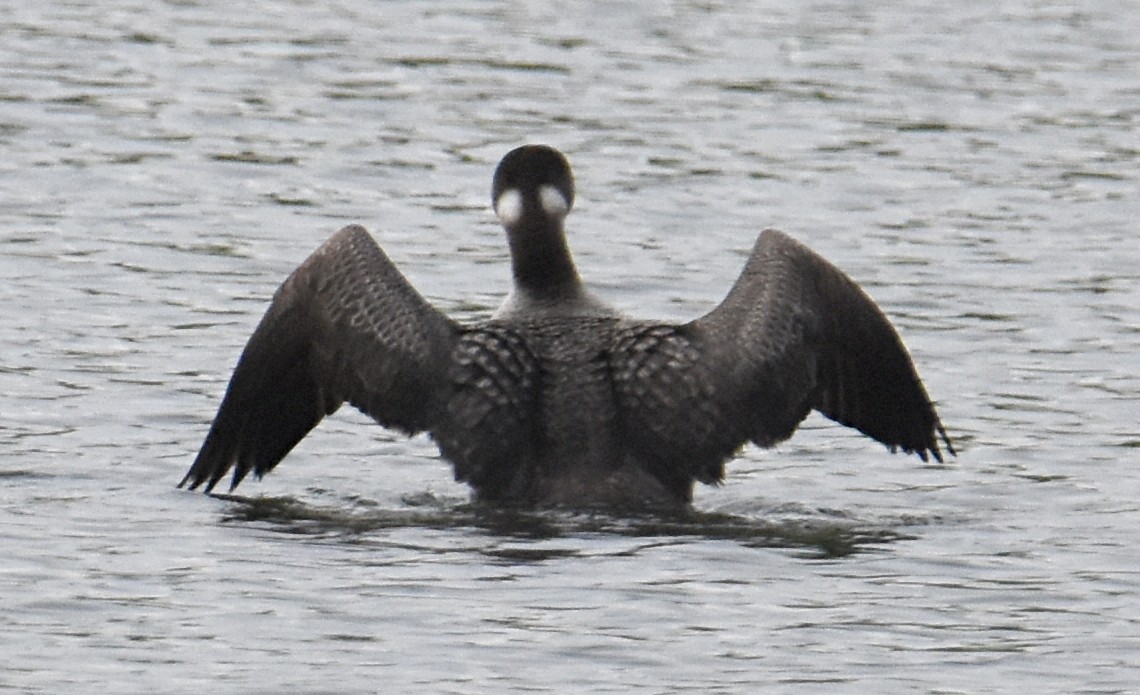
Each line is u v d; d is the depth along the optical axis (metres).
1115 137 25.27
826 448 15.34
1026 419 15.93
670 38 29.77
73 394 16.08
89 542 12.63
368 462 14.80
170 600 11.62
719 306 13.50
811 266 13.52
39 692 10.38
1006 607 11.71
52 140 24.14
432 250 20.81
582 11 31.38
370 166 23.67
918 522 13.41
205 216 21.62
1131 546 12.85
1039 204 22.58
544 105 26.31
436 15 30.94
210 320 18.28
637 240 21.20
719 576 12.12
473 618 11.37
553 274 14.29
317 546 12.59
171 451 14.80
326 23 30.28
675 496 13.25
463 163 23.94
